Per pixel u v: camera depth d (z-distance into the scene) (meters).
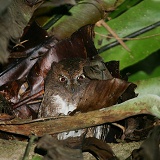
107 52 3.84
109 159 3.62
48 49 3.76
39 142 3.60
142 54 3.84
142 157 3.61
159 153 3.60
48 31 3.81
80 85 3.79
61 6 3.81
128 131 3.70
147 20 3.84
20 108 3.74
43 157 3.60
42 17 3.81
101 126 3.73
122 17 3.84
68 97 3.79
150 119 3.71
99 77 3.73
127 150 3.64
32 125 3.65
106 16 3.82
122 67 3.84
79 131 3.71
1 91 3.74
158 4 3.84
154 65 3.95
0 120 3.64
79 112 3.68
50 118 3.65
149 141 3.61
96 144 3.63
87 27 3.75
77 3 3.81
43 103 3.75
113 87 3.68
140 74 3.95
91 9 3.81
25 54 3.75
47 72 3.76
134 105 3.65
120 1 3.81
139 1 3.84
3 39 3.69
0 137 3.69
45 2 3.74
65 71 3.78
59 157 3.59
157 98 3.65
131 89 3.70
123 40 3.84
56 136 3.70
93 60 3.76
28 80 3.75
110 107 3.65
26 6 3.69
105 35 3.83
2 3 3.64
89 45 3.76
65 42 3.76
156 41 3.84
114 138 3.73
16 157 3.61
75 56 3.77
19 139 3.70
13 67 3.75
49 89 3.77
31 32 3.76
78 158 3.60
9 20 3.67
